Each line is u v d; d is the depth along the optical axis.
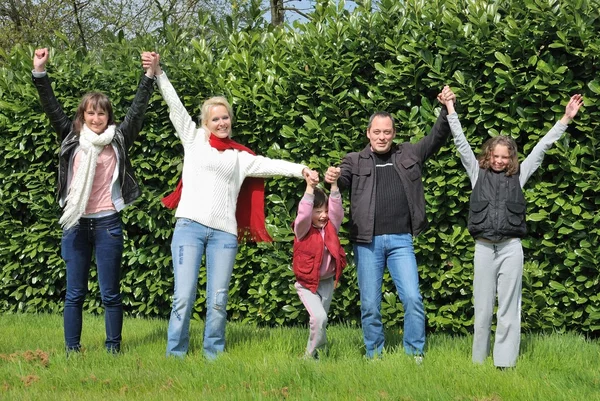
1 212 7.43
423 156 5.01
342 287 6.43
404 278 4.87
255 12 7.35
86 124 5.06
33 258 7.38
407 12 6.30
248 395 3.93
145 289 7.21
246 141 6.74
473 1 6.06
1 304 7.65
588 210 5.76
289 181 6.49
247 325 6.75
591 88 5.59
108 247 5.06
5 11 18.12
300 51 6.54
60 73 7.11
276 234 6.47
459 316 6.21
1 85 7.35
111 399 3.88
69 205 4.94
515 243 4.72
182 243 4.93
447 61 6.02
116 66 7.06
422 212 4.94
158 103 6.89
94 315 7.21
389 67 6.13
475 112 6.00
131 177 5.16
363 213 4.93
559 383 4.21
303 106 6.52
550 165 5.81
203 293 6.97
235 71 6.80
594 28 5.66
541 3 5.73
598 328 5.76
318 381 4.26
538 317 5.91
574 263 5.75
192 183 4.99
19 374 4.46
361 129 6.29
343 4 6.59
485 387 4.14
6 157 7.30
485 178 4.80
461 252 6.10
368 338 5.05
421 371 4.48
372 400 3.85
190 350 5.31
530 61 5.74
